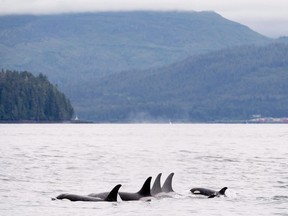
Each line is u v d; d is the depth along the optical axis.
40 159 193.25
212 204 108.75
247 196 118.31
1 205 105.19
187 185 134.50
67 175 149.25
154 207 104.81
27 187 127.12
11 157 199.25
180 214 99.69
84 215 97.44
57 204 105.94
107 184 134.25
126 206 105.00
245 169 168.75
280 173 159.12
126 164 179.38
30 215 97.06
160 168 168.88
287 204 109.56
